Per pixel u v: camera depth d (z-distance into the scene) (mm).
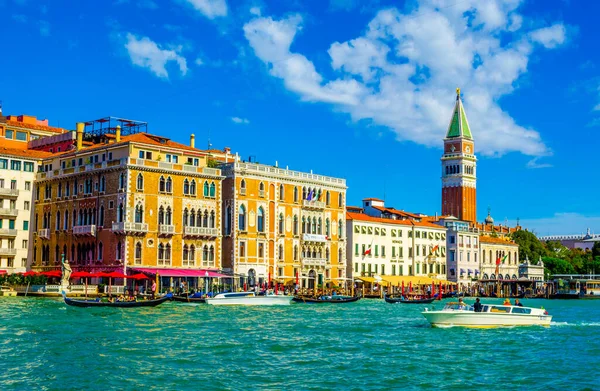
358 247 121688
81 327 54406
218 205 99188
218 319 63500
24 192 100625
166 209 93188
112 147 93500
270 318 66312
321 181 114250
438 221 143375
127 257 89250
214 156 112438
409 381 36531
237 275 99625
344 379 36750
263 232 104688
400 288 123938
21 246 100000
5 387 34000
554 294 140375
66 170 97375
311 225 112625
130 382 35188
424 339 51875
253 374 37531
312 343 48781
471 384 36156
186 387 34375
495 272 147625
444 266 139750
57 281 94438
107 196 92000
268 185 105812
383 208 138000
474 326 59531
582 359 43750
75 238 95500
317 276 113312
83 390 33594
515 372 39312
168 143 97312
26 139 112000
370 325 61406
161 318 62750
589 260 196000
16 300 79688
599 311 93250
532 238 182500
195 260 96188
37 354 42031
